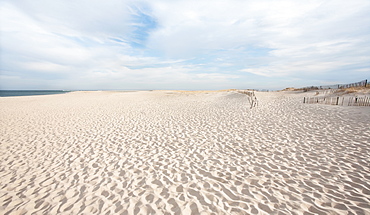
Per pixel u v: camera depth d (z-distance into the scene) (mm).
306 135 7688
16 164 5926
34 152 6887
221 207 3787
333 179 4566
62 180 4965
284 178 4742
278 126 9234
